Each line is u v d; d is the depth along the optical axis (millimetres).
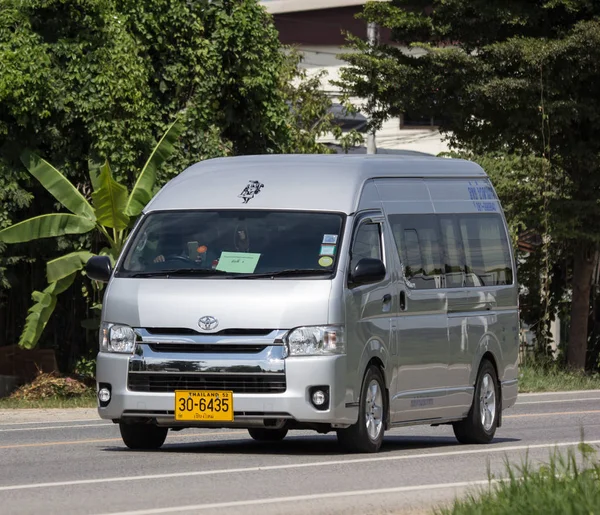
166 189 37500
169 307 34062
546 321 98250
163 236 36000
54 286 70000
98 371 34812
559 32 87750
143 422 34406
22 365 75438
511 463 32531
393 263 37094
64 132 73062
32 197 71750
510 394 44438
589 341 100062
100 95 72375
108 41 73312
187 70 78375
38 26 72250
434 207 40312
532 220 91250
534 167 92438
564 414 55938
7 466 32938
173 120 78000
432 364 38750
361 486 27844
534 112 87750
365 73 91312
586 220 90438
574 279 93812
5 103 70125
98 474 30344
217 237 35562
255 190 36625
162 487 27500
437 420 39094
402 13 91750
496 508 21750
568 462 25719
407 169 39719
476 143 94188
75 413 59094
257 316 33562
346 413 33875
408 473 30344
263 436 42656
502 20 87625
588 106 87812
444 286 39938
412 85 89625
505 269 44656
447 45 93438
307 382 33250
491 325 42844
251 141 82125
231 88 80562
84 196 75250
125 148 73000
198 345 33750
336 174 36844
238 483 28172
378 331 35750
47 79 70750
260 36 80125
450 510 22453
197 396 33562
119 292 34875
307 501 25219
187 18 78375
